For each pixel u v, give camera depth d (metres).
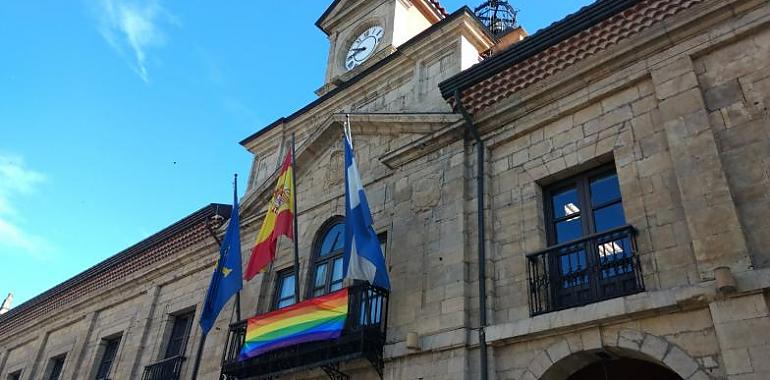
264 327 10.38
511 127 9.97
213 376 12.38
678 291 6.83
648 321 7.07
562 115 9.39
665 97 8.16
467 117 10.30
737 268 6.55
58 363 19.02
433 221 10.02
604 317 7.29
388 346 9.26
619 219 8.24
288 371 9.87
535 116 9.69
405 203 10.73
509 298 8.58
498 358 8.20
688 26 8.32
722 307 6.45
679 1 8.38
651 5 8.57
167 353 14.91
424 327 9.02
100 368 16.84
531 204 9.12
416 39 12.76
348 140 10.57
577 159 8.88
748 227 6.77
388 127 12.12
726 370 6.17
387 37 15.39
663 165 7.88
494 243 9.25
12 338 22.02
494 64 10.00
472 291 8.92
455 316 8.72
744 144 7.25
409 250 10.06
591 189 8.80
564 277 8.16
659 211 7.63
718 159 7.25
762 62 7.62
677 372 6.60
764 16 7.76
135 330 15.95
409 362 8.91
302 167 13.85
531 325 7.92
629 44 8.77
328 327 9.43
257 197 14.35
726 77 7.84
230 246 11.91
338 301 9.59
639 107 8.52
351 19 17.39
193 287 15.30
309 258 12.21
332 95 14.44
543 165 9.28
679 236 7.30
